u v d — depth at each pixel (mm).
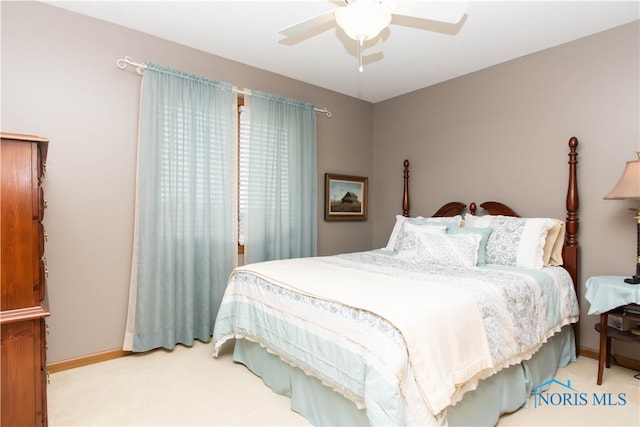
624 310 2146
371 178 4348
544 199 2881
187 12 2371
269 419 1816
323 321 1669
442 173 3635
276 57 3061
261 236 3229
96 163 2469
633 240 2428
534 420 1814
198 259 2852
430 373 1339
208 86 2887
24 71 2203
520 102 3021
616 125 2502
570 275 2611
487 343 1643
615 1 2180
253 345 2322
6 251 1334
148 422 1784
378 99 4211
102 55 2479
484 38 2678
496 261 2623
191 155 2766
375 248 4344
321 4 2262
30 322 1374
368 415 1304
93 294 2471
